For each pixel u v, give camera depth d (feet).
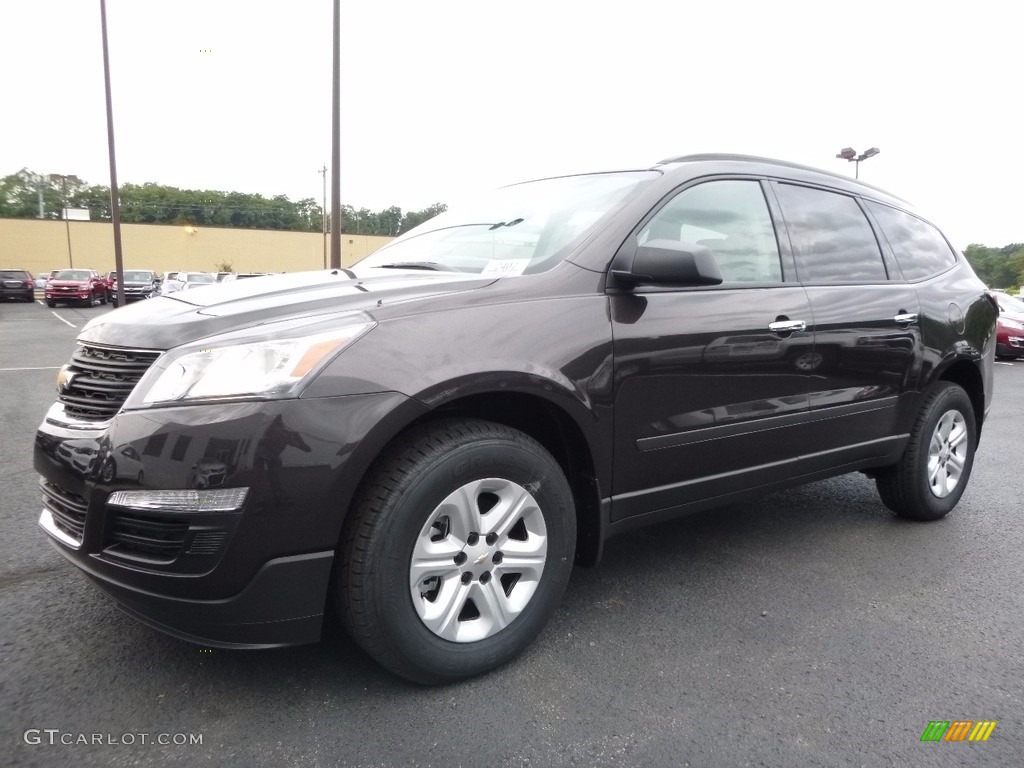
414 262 9.83
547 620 7.93
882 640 8.57
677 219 9.31
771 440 9.89
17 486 13.91
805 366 10.12
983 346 13.42
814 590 9.91
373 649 6.85
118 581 6.54
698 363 8.88
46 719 6.63
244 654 7.81
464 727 6.69
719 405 9.20
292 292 7.74
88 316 83.51
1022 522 13.15
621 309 8.34
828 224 11.34
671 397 8.70
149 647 7.91
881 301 11.38
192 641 6.65
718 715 7.01
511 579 7.95
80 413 7.20
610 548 11.35
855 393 10.98
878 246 12.05
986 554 11.46
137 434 6.35
